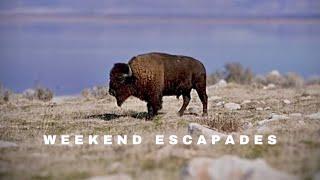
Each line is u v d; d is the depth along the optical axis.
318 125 62.56
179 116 80.50
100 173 44.69
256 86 133.00
